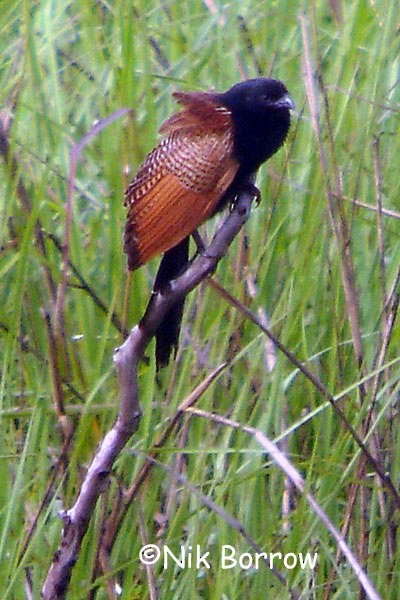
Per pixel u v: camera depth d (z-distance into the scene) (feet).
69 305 26.76
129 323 25.59
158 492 24.67
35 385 24.79
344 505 25.02
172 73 29.48
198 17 31.45
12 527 23.13
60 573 20.26
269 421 23.58
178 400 24.17
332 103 27.89
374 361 24.50
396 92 28.63
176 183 23.26
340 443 23.62
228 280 26.35
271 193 26.66
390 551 23.67
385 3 29.17
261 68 29.35
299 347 25.66
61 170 27.53
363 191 27.53
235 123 24.27
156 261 27.30
